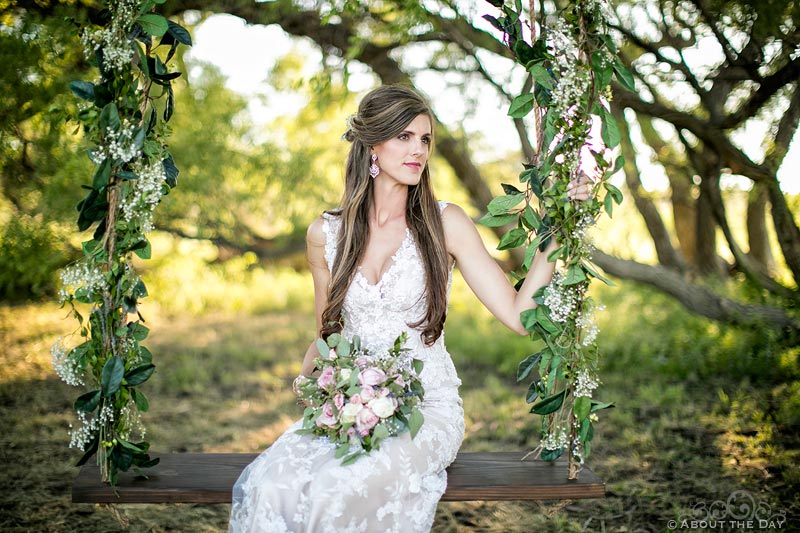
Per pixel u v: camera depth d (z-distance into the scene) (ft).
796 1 12.38
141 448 8.61
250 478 8.13
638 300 24.39
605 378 19.15
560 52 8.05
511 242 8.64
